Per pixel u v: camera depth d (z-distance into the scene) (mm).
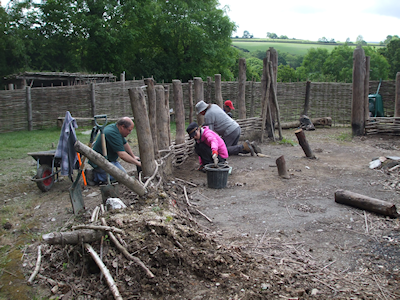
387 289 2660
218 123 7746
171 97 15586
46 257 3326
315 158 7555
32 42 28547
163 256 2916
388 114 13320
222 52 32656
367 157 7676
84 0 27766
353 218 4070
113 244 3080
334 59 54375
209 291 2643
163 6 30312
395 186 5285
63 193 5484
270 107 10109
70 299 2729
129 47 30812
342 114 14234
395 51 53562
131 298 2613
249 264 2992
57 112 14406
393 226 3801
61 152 5055
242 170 6621
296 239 3566
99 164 3617
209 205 4699
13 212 4660
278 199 4855
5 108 13328
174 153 6898
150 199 3980
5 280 3021
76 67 30125
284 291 2623
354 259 3141
